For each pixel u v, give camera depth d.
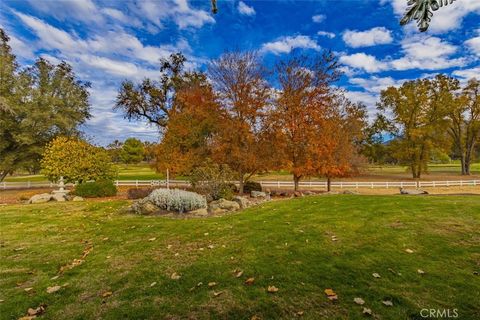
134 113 24.78
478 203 8.77
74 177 16.67
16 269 4.64
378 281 3.73
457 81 32.38
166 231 6.88
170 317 3.09
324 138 17.45
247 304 3.28
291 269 4.20
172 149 19.19
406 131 33.78
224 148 17.56
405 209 8.14
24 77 24.62
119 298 3.55
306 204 9.85
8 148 25.05
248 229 6.71
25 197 17.69
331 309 3.12
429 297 3.30
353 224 6.70
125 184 26.39
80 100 28.23
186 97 18.88
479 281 3.67
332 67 17.86
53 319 3.12
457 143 38.03
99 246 5.84
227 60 17.64
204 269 4.36
